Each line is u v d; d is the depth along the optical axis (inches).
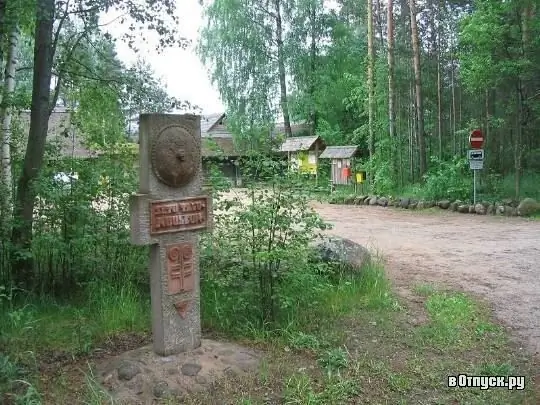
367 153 772.6
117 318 198.7
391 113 679.1
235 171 250.5
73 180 231.0
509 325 209.8
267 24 1023.0
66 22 260.5
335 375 159.9
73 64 273.6
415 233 432.1
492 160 661.9
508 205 536.7
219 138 1043.9
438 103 732.7
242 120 986.7
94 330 191.6
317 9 1016.9
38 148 231.9
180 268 166.2
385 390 154.1
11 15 221.9
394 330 199.8
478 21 528.4
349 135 975.6
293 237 197.8
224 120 1073.5
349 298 225.6
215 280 193.6
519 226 458.6
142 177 160.7
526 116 590.2
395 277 278.8
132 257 233.3
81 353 175.6
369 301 225.8
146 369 155.5
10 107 256.7
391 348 184.1
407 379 160.9
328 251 244.8
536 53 535.8
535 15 551.2
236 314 198.2
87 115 280.5
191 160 166.6
